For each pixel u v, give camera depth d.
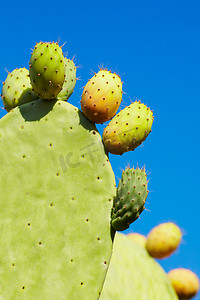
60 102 3.60
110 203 3.44
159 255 5.23
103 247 3.37
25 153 3.52
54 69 3.44
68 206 3.43
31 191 3.46
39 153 3.51
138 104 3.53
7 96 3.76
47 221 3.41
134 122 3.43
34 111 3.59
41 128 3.55
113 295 4.41
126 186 3.31
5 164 3.50
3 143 3.53
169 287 5.06
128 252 5.05
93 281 3.33
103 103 3.48
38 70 3.43
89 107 3.49
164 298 4.89
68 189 3.46
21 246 3.37
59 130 3.54
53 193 3.45
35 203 3.44
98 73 3.60
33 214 3.42
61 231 3.39
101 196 3.44
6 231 3.39
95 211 3.42
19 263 3.34
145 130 3.46
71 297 3.29
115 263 4.74
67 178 3.47
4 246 3.37
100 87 3.49
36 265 3.34
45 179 3.47
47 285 3.31
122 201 3.30
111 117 3.58
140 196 3.30
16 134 3.55
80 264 3.35
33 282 3.32
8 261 3.34
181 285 5.07
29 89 3.77
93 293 3.31
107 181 3.46
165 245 5.15
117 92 3.53
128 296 4.53
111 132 3.45
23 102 3.75
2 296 3.27
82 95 3.55
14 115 3.58
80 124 3.54
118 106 3.57
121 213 3.32
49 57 3.43
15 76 3.82
